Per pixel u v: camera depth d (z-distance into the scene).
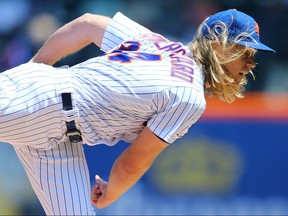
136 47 15.22
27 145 15.48
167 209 26.27
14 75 15.07
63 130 15.01
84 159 16.05
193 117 14.69
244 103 26.95
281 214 26.58
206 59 15.04
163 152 26.34
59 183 15.53
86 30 16.19
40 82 14.82
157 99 14.46
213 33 15.03
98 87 14.78
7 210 26.20
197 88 14.63
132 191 26.23
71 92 14.74
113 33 15.92
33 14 32.12
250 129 26.66
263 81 30.42
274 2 32.19
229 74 15.23
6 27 31.97
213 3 32.62
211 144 26.53
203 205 26.38
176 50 15.22
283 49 31.39
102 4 32.09
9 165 26.25
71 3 32.00
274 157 26.64
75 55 28.69
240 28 14.97
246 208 26.48
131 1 32.44
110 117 14.92
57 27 31.55
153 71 14.64
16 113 14.65
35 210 26.27
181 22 32.31
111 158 26.44
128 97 14.57
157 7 32.56
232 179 26.55
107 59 15.07
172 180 26.31
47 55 16.34
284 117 26.69
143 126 15.20
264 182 26.59
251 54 15.17
